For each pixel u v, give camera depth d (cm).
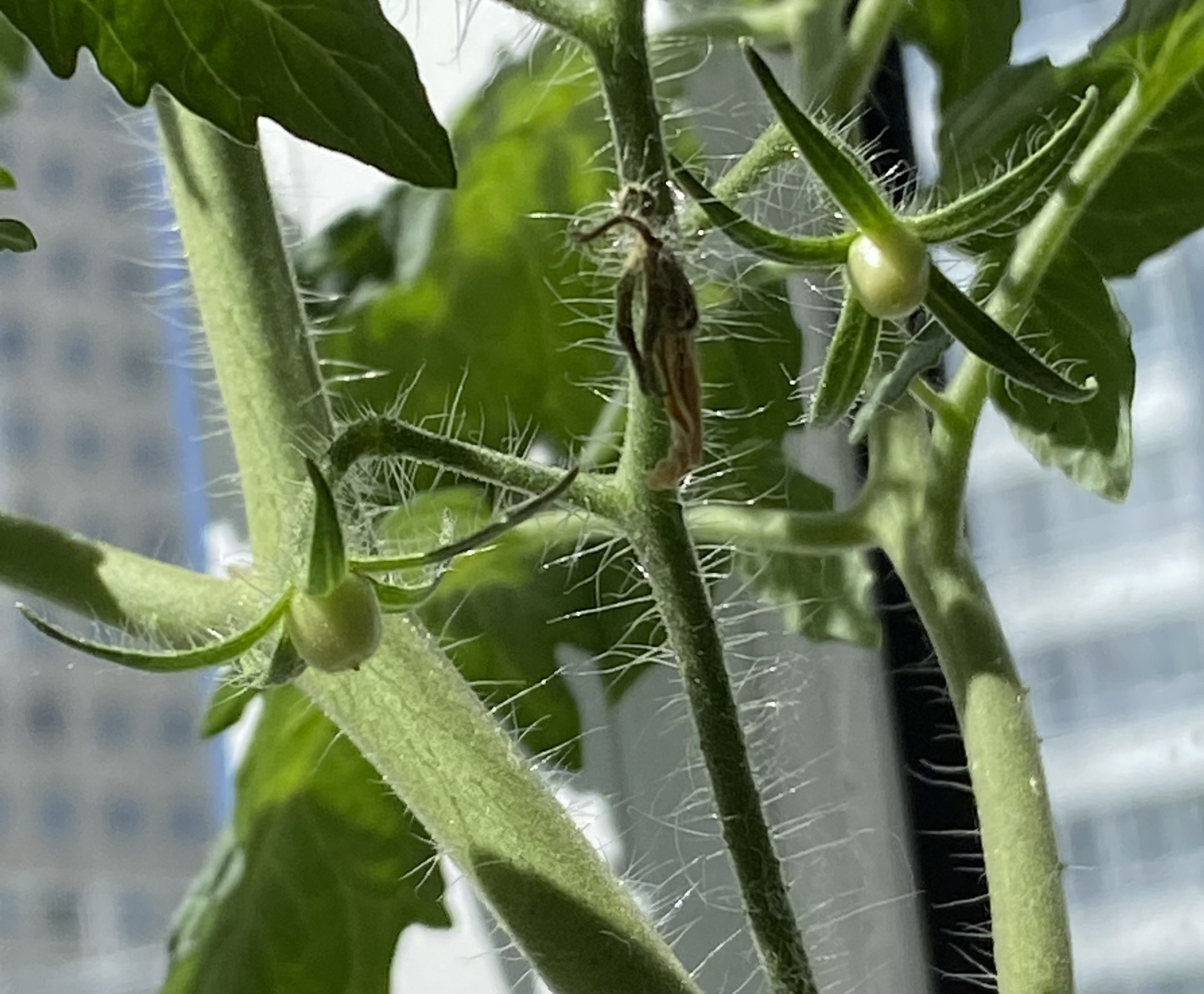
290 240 21
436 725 14
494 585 20
